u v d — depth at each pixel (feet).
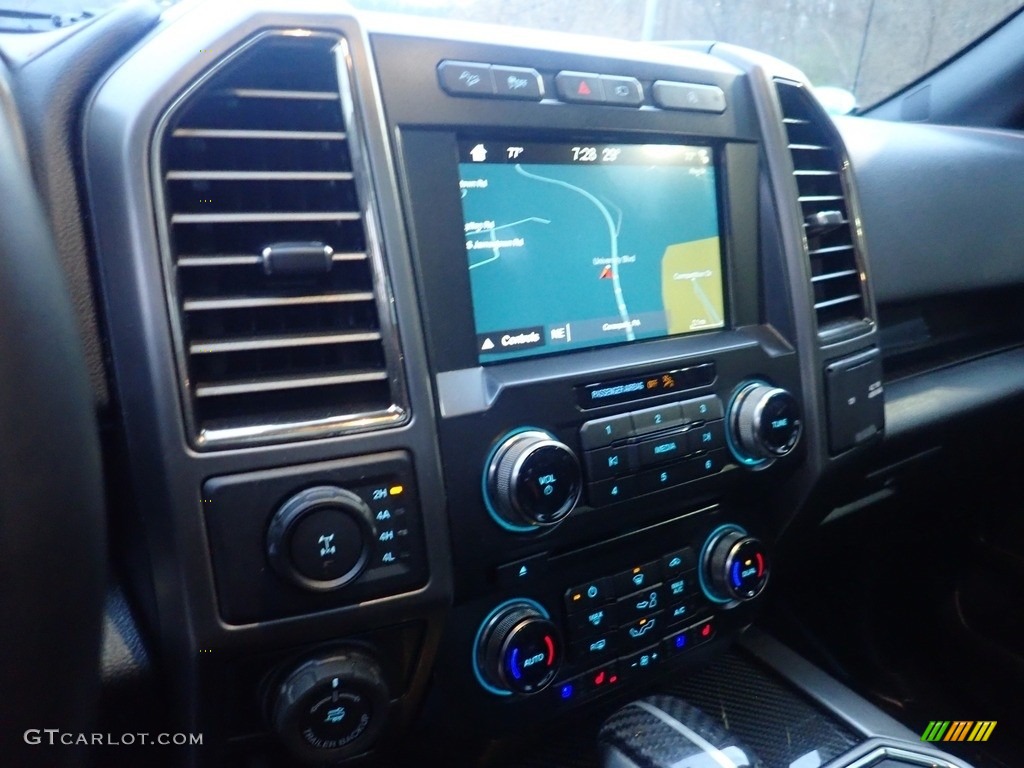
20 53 2.14
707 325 2.75
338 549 1.92
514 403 2.27
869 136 4.29
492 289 2.32
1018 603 4.30
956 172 4.56
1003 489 4.47
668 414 2.54
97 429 1.78
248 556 1.90
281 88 2.01
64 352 1.60
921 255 4.39
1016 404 4.37
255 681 2.05
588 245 2.49
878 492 4.03
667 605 2.81
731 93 2.78
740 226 2.81
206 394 1.91
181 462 1.85
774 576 3.51
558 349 2.43
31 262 1.54
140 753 2.30
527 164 2.37
